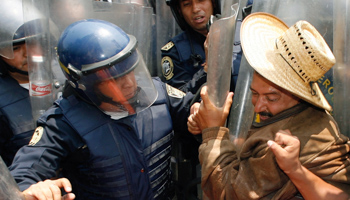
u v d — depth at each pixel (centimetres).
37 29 122
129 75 102
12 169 98
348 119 96
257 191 78
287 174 71
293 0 106
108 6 154
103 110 107
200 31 154
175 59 158
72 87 111
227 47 89
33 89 125
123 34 106
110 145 108
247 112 111
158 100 122
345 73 93
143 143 113
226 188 85
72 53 100
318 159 73
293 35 74
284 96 79
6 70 143
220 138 93
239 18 149
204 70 136
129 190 111
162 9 175
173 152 159
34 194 81
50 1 137
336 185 74
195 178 149
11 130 139
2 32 127
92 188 115
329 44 104
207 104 94
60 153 105
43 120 109
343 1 91
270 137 78
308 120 78
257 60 78
